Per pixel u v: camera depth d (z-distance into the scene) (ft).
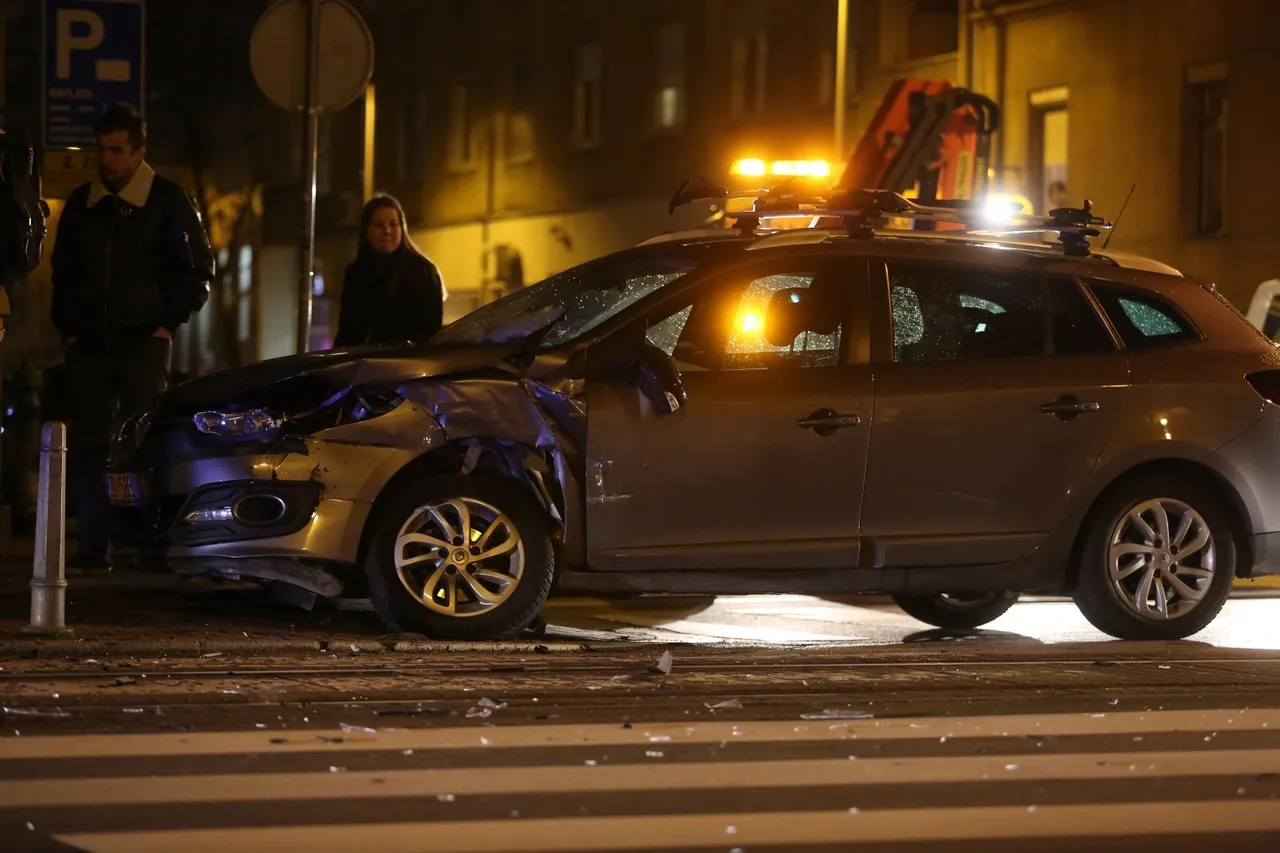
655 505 80.69
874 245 85.20
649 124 339.98
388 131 426.92
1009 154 279.28
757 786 51.65
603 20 351.46
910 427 83.25
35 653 74.08
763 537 81.76
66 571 102.58
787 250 84.12
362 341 109.29
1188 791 51.90
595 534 80.33
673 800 49.80
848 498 82.53
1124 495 87.15
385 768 53.01
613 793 50.47
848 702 64.90
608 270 86.74
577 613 102.37
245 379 81.76
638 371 80.74
